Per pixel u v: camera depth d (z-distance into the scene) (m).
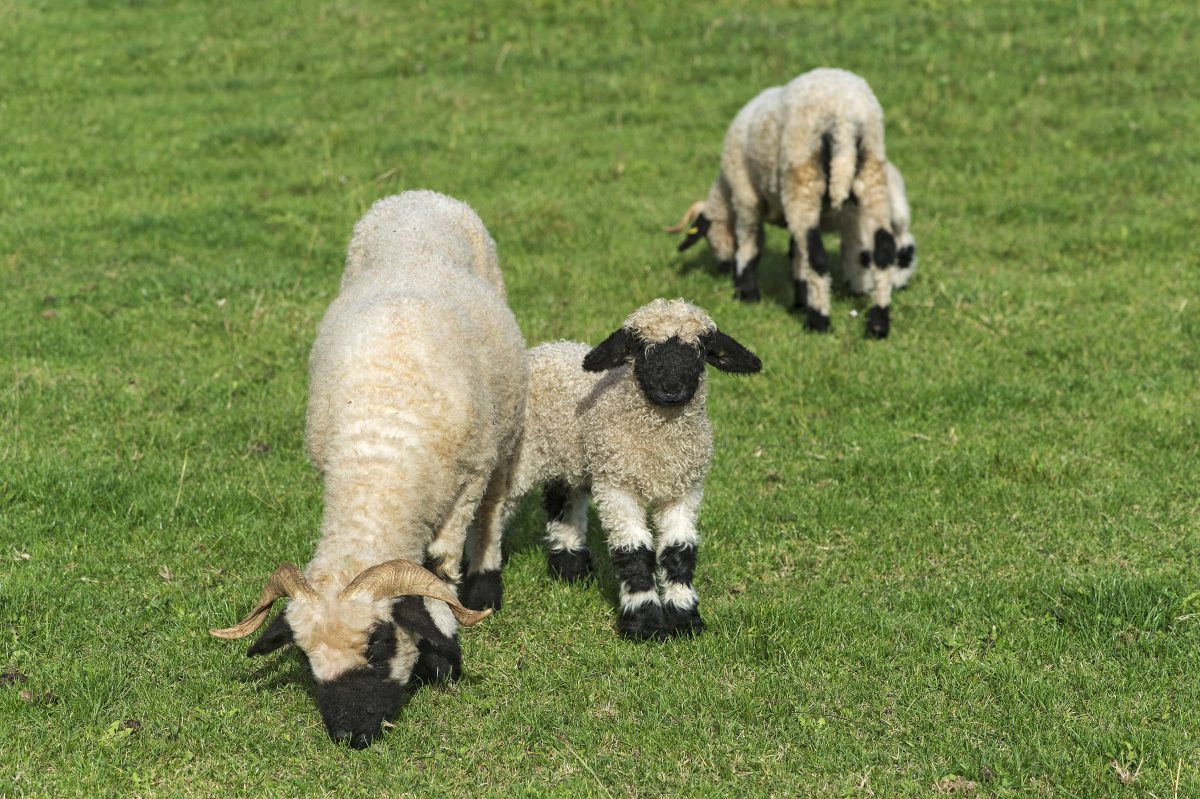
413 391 7.28
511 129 21.06
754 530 9.28
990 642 7.66
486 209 17.28
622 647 7.70
